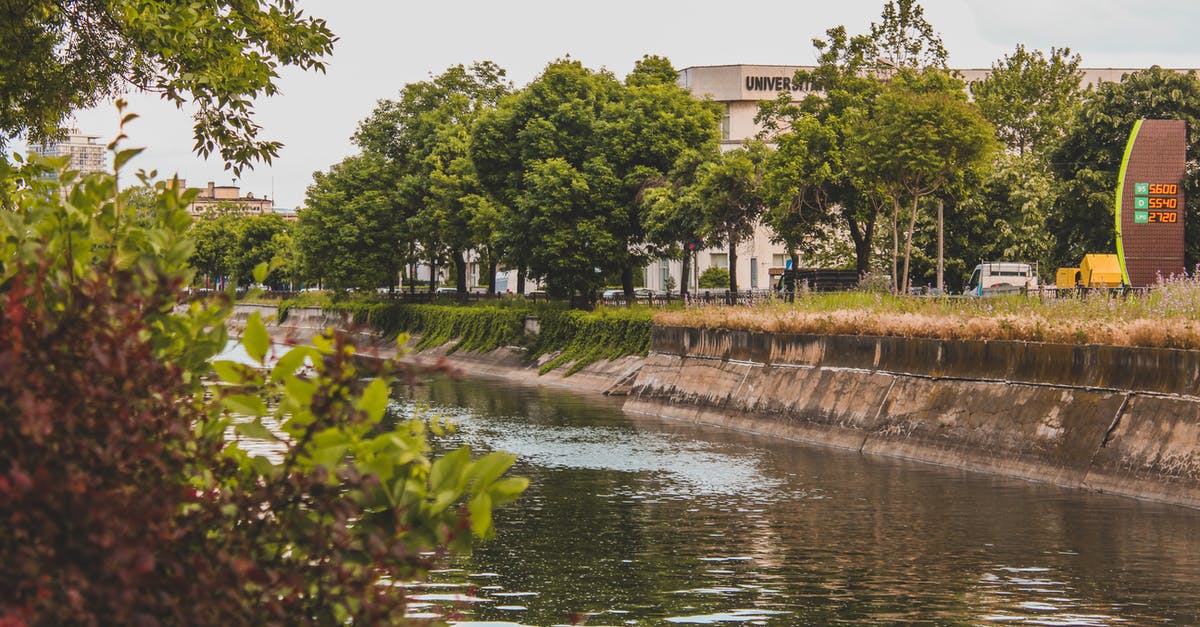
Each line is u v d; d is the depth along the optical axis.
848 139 52.50
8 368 3.63
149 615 3.59
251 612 4.11
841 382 34.16
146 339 4.53
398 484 4.63
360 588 4.35
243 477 4.72
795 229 54.84
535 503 23.38
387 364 4.61
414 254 89.81
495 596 15.70
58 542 3.61
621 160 62.78
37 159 5.58
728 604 15.35
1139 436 23.92
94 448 3.79
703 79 115.00
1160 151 45.19
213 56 14.88
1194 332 23.94
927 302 35.94
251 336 4.71
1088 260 57.41
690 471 27.95
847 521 21.20
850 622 14.43
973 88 105.12
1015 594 15.78
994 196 70.62
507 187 68.75
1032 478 26.16
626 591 15.97
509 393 52.22
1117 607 15.05
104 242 4.94
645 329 54.00
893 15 61.84
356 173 88.94
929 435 29.94
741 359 39.91
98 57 15.88
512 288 121.69
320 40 16.25
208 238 133.50
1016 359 27.97
